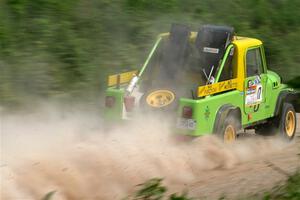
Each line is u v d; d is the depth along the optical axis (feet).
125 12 93.61
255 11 116.37
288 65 115.44
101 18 90.07
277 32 119.03
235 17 111.75
